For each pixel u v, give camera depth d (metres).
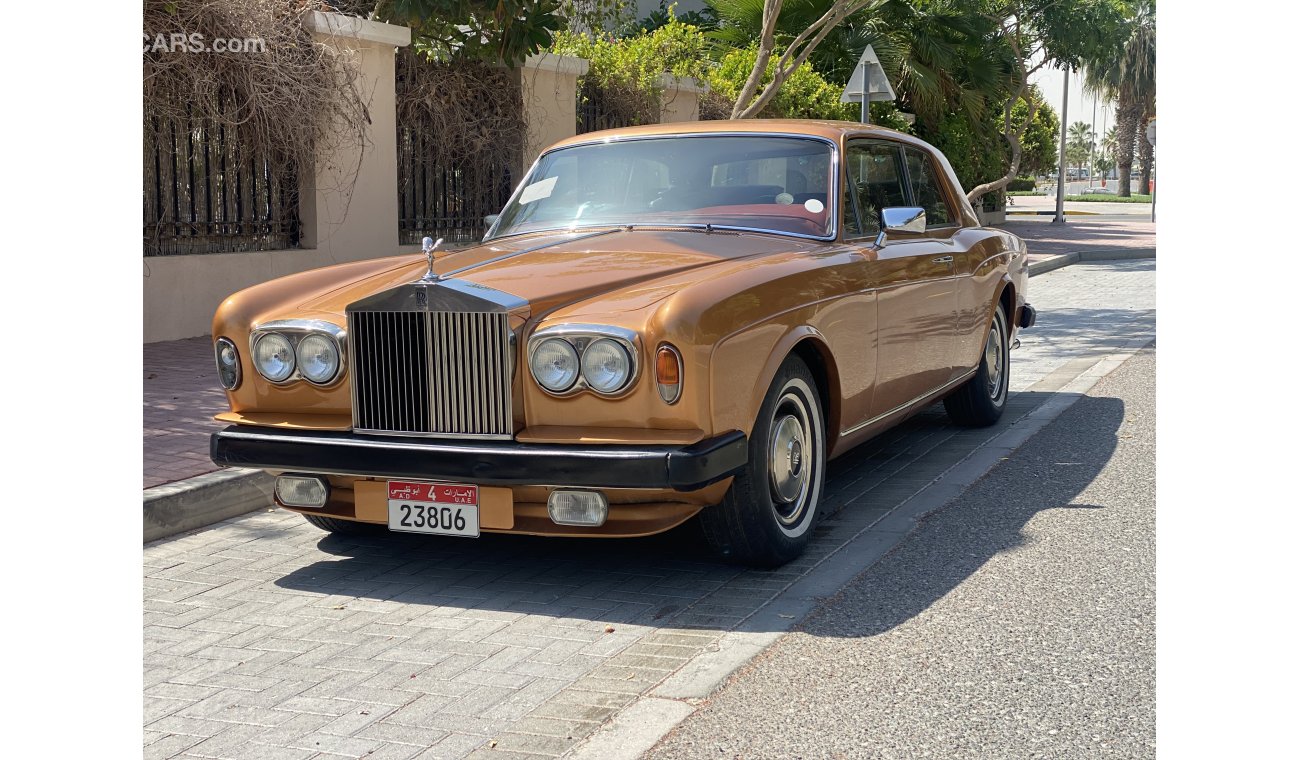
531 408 4.14
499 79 13.23
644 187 5.53
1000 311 7.21
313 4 10.55
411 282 4.29
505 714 3.39
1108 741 3.11
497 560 4.91
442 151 12.40
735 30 22.06
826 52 22.14
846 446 5.20
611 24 20.42
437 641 4.00
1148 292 15.67
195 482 5.47
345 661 3.83
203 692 3.60
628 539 5.14
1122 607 4.09
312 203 10.77
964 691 3.44
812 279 4.68
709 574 4.62
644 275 4.44
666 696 3.47
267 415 4.59
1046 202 60.59
